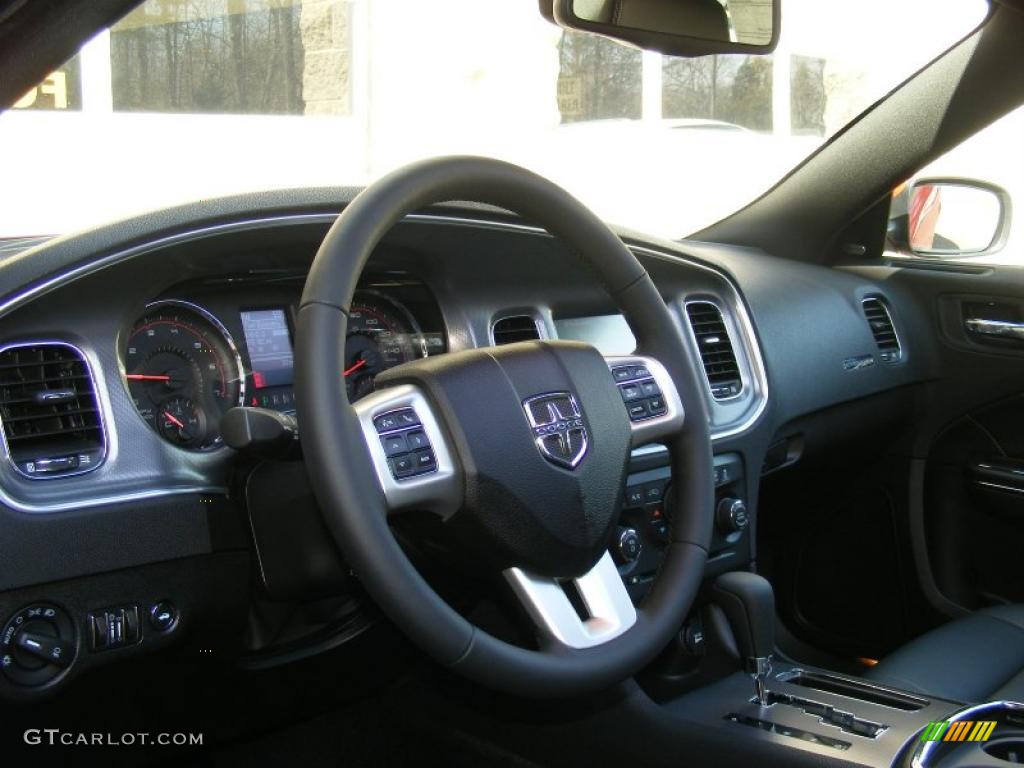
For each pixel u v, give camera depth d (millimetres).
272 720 1773
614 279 1375
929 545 2604
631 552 1740
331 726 2064
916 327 2633
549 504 1188
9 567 1250
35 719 1397
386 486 1128
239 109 6746
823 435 2424
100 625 1332
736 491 2057
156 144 6191
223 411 1551
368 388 1729
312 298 1110
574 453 1215
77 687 1380
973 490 2516
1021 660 1964
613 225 1958
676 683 1879
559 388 1229
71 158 5578
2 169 5340
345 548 1094
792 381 2266
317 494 1095
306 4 6988
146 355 1481
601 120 8062
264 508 1456
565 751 1843
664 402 1377
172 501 1376
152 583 1371
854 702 1752
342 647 1701
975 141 2863
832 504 2740
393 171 1189
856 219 2740
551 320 1885
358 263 1135
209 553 1411
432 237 1687
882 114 2617
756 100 8633
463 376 1186
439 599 1121
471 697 1905
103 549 1319
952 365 2604
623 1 1786
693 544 1354
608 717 1779
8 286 1285
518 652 1162
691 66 8242
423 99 7398
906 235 2826
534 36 7797
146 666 1432
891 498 2662
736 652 1937
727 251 2701
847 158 2680
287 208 1506
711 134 8102
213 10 6617
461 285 1779
